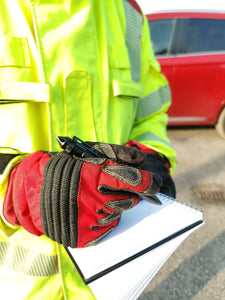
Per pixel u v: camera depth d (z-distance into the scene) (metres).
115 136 0.65
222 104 2.96
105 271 0.44
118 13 0.65
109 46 0.61
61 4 0.50
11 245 0.64
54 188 0.40
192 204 2.03
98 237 0.46
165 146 0.71
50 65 0.52
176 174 2.47
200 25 2.79
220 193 2.15
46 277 0.66
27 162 0.46
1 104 0.53
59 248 0.62
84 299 0.67
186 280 1.45
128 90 0.65
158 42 2.84
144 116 0.83
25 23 0.51
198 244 1.67
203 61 2.76
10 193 0.46
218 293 1.37
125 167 0.42
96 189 0.41
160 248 0.49
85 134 0.60
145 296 1.38
